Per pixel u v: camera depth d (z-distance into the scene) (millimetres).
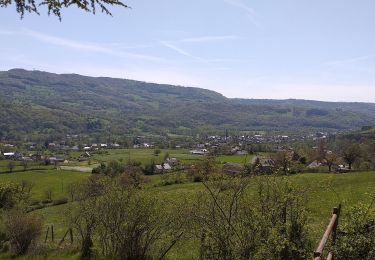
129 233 14977
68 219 19219
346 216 8867
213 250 10500
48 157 143500
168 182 31828
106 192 15695
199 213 10695
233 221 10273
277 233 9227
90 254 16328
